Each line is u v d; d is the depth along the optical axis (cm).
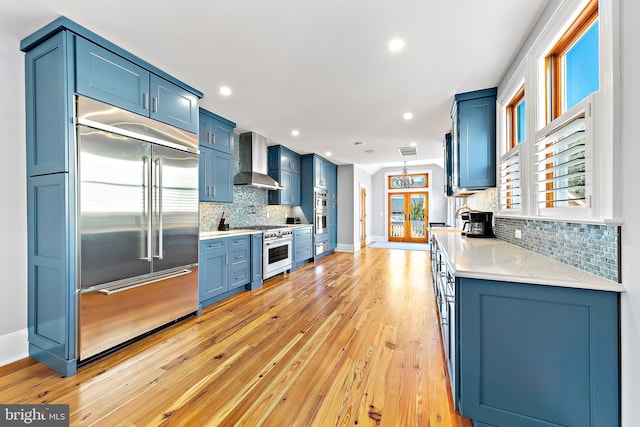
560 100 175
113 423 142
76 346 183
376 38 194
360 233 792
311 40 197
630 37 105
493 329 133
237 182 417
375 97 294
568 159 150
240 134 441
